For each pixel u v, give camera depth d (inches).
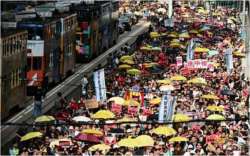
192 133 1536.7
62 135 1565.0
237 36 3690.9
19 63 2069.4
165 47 3223.4
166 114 1561.3
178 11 5315.0
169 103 1561.3
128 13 5172.2
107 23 3540.8
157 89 2101.4
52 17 2536.9
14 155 1451.8
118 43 3912.4
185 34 3631.9
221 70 2517.2
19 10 2573.8
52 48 2437.3
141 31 4537.4
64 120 1683.1
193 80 2188.7
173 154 1409.9
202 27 4101.9
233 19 4426.7
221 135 1520.7
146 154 1397.6
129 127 1594.5
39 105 1985.7
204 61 2477.9
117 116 1727.4
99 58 3270.2
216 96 1950.1
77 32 3063.5
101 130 1561.3
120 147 1424.7
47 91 2405.3
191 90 2066.9
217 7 5565.9
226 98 1967.3
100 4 3314.5
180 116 1614.2
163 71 2502.5
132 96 1940.2
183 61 2871.6
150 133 1529.3
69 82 2623.0
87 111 1817.2
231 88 2130.9
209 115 1675.7
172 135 1503.4
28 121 1946.4
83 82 2326.5
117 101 1846.7
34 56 2284.7
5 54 1884.8
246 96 1962.4
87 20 3058.6
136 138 1427.2
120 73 2501.2
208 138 1482.5
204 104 1881.2
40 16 2465.6
